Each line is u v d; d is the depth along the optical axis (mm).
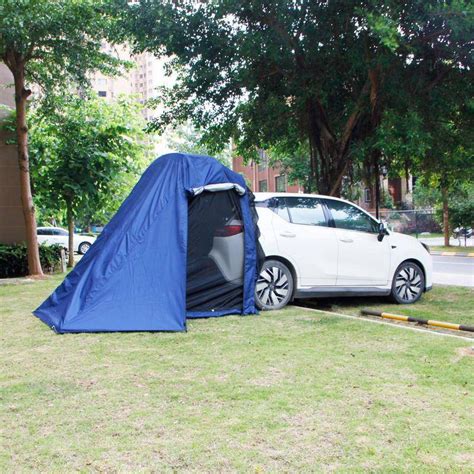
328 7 9023
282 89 10641
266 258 7297
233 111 10812
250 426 3260
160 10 9367
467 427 3215
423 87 9938
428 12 8297
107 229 6852
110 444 3031
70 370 4473
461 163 10688
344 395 3783
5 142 14422
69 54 12258
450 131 10484
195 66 10016
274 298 7344
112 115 15500
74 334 5812
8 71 14859
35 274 12922
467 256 21312
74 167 14641
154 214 6516
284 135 11609
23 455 2910
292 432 3168
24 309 7816
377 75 9492
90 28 11617
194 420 3363
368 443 3006
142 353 5000
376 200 10648
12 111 14234
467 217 24953
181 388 3979
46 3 11172
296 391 3875
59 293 6863
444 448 2938
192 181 6703
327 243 7617
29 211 12922
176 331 5906
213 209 6875
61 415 3475
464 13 7926
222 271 6883
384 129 8984
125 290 6172
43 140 14875
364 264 7859
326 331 5902
